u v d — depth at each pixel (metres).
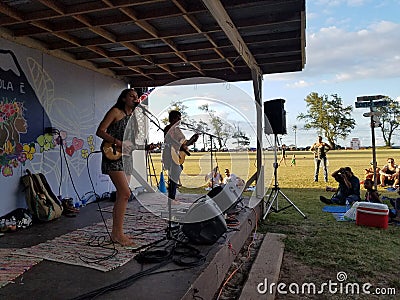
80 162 5.03
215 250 2.69
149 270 2.29
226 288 2.73
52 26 3.63
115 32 3.95
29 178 3.88
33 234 3.29
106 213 4.32
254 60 4.74
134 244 2.86
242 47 3.95
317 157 9.07
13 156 3.85
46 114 4.36
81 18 3.31
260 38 4.02
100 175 5.50
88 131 5.21
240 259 3.32
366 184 5.28
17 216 3.68
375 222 4.34
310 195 6.86
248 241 3.83
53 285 2.09
